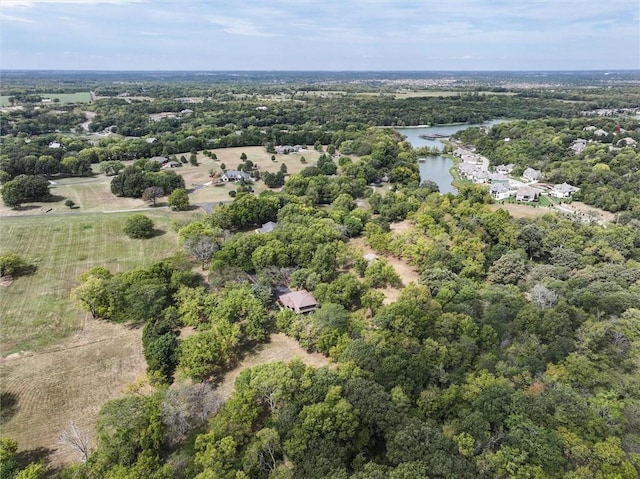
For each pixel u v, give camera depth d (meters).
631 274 81.69
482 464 41.88
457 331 66.00
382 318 69.38
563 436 44.19
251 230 123.06
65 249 104.44
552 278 82.56
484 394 50.97
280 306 82.69
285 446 45.72
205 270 95.25
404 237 105.50
